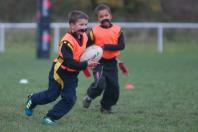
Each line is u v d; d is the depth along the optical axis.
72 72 20.05
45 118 20.52
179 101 27.77
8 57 60.72
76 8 94.12
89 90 23.23
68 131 19.31
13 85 33.88
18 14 94.38
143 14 95.75
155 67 48.91
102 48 21.70
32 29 81.69
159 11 96.62
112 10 94.62
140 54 67.62
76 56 20.05
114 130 19.67
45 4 58.19
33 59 57.66
